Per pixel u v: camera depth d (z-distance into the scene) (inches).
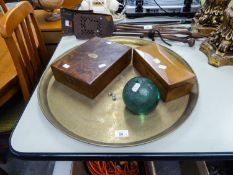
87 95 29.1
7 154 51.5
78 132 25.4
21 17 39.9
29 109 28.1
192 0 46.3
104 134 25.1
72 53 31.4
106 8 46.5
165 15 47.7
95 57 30.7
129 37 40.2
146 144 24.1
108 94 29.9
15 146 24.1
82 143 24.4
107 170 39.6
